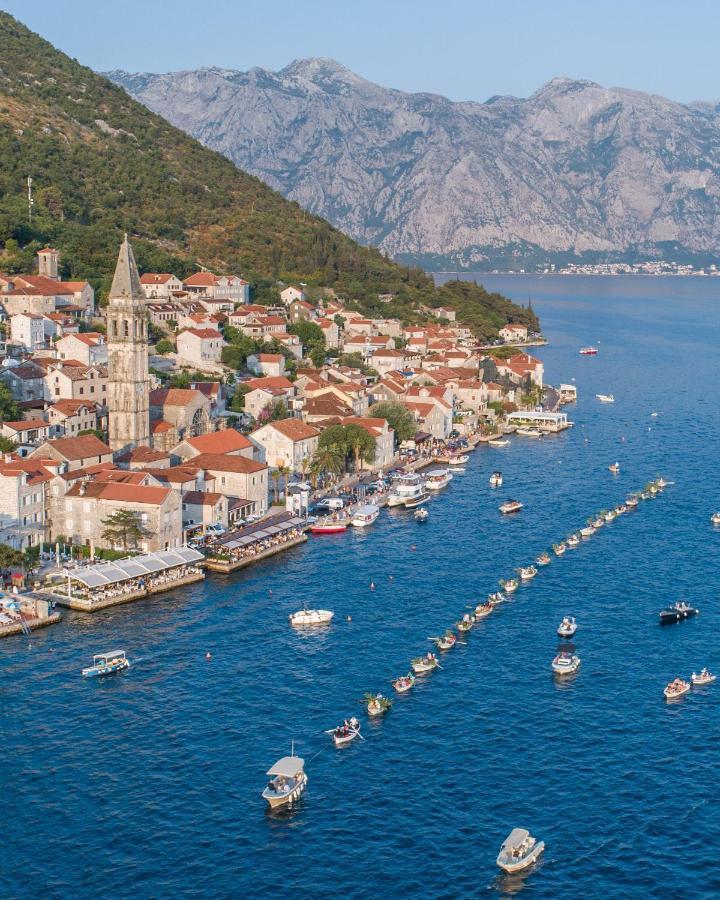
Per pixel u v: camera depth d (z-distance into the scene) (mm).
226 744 149125
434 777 141250
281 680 168500
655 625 191500
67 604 197000
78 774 141625
